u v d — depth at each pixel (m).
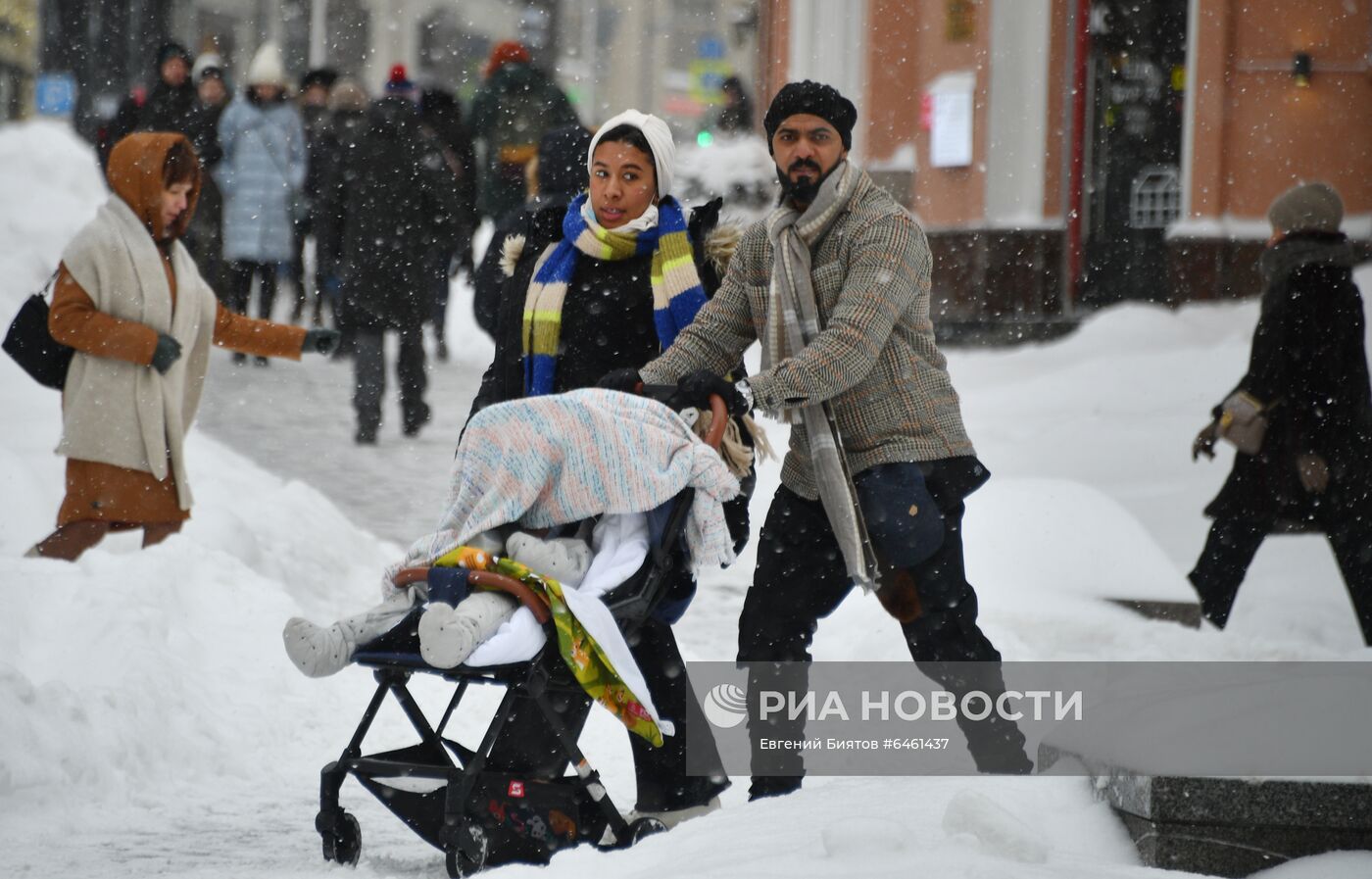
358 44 174.88
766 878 11.52
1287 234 25.61
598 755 19.25
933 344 16.08
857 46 73.00
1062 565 25.77
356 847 14.73
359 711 20.33
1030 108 62.91
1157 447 41.53
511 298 17.52
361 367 42.94
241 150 55.19
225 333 24.09
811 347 15.30
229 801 17.23
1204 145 59.66
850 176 15.80
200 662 20.20
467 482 14.80
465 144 48.28
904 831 12.15
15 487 27.66
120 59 83.50
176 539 22.64
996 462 40.50
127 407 23.00
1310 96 59.19
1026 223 62.81
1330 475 25.30
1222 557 25.86
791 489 16.22
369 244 42.81
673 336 16.83
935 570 15.97
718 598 28.98
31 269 44.47
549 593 13.76
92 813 16.50
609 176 16.97
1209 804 12.70
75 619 20.00
